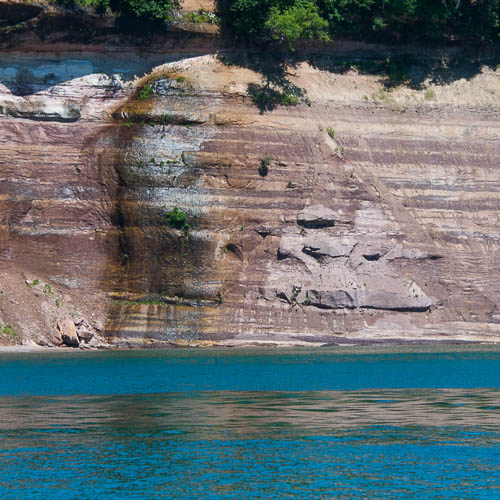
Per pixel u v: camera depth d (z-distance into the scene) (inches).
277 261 5226.4
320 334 5123.0
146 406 2716.5
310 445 2160.4
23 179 5177.2
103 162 5280.5
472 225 5541.3
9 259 5059.1
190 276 5132.9
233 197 5275.6
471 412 2581.2
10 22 5088.6
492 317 5398.6
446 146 5669.3
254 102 5472.4
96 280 5167.3
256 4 5388.8
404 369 3737.7
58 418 2509.8
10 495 1772.9
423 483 1839.3
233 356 4409.5
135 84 5423.2
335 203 5359.3
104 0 5211.6
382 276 5295.3
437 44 5949.8
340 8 5718.5
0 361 4146.2
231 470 1942.7
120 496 1763.0
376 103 5693.9
